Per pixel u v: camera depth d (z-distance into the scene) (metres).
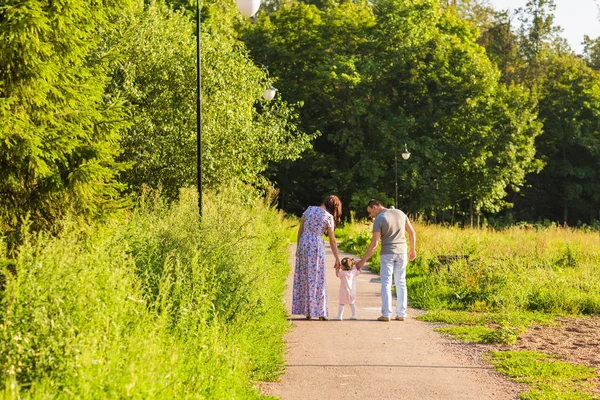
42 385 5.23
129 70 22.55
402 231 12.55
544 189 72.38
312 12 63.38
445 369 8.72
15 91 10.25
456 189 59.91
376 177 57.59
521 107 60.91
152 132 23.03
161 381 5.66
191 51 24.09
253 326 9.89
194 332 7.73
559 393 7.43
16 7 9.81
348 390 7.74
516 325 11.82
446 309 13.95
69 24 11.09
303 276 12.35
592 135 69.88
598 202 70.69
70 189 10.91
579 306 13.74
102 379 5.37
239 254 11.40
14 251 10.10
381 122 58.66
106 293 6.86
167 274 9.16
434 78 58.81
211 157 23.52
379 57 62.31
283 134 28.38
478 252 21.83
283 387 7.85
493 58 78.69
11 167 10.42
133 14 23.31
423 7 63.00
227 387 6.94
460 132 60.50
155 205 14.30
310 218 12.41
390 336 10.85
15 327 5.85
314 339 10.55
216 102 24.17
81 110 11.46
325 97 62.94
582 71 72.69
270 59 62.81
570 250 22.55
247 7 14.42
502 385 7.95
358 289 16.95
